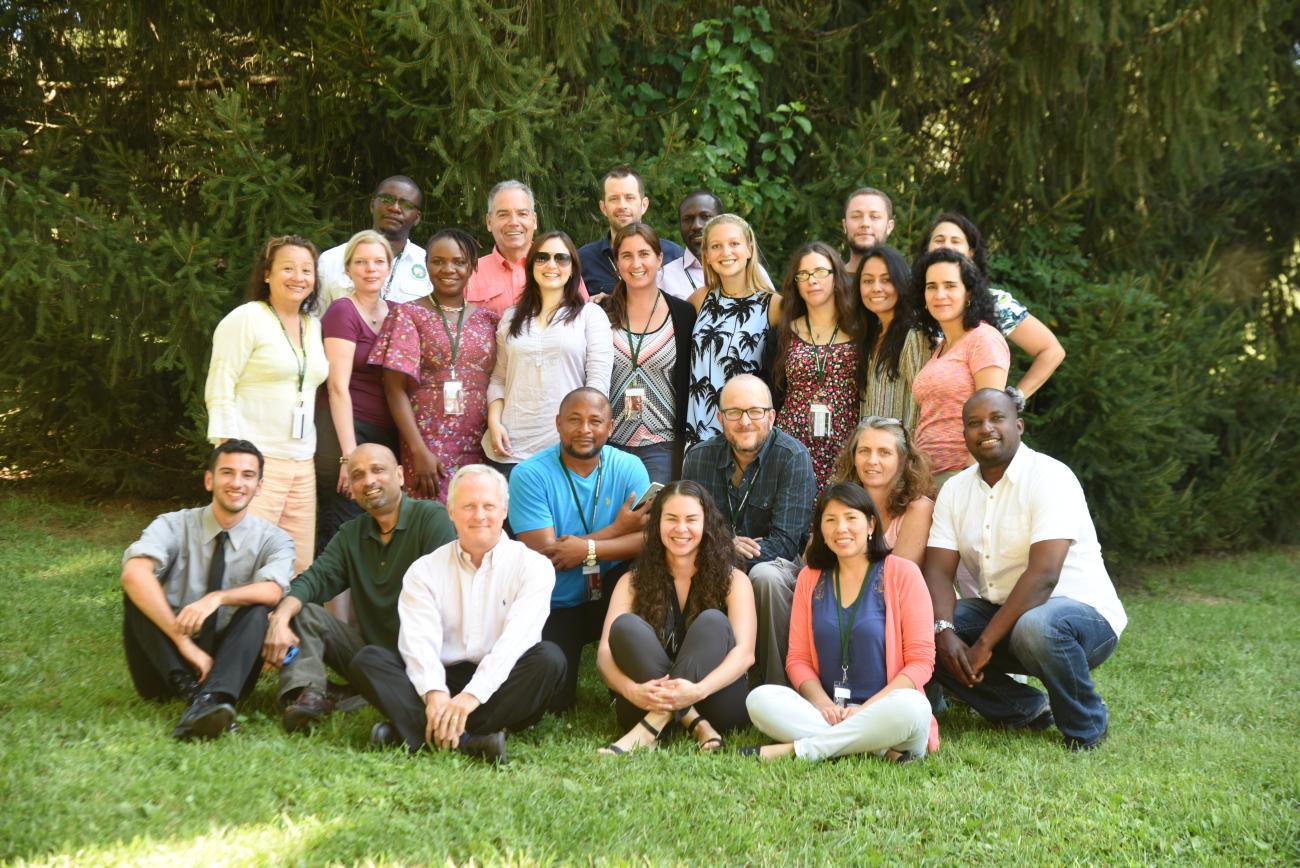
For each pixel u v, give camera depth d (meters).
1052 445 7.88
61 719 4.01
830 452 5.27
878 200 5.91
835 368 5.29
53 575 6.79
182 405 8.55
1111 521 7.93
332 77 7.07
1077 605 4.38
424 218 7.47
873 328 5.29
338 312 5.08
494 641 4.21
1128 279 7.77
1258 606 7.69
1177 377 7.94
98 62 8.19
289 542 4.42
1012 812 3.49
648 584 4.40
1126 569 8.61
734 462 4.92
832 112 8.65
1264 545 9.70
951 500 4.63
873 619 4.22
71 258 6.69
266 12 7.62
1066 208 8.34
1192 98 7.89
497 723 4.08
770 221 8.34
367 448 4.37
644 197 6.13
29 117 8.20
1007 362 4.93
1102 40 7.71
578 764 3.87
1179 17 7.78
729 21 8.02
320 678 4.19
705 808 3.45
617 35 8.10
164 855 2.90
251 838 3.04
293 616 4.25
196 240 6.56
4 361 7.98
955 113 8.90
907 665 4.15
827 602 4.32
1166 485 7.86
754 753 3.99
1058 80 7.92
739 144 7.99
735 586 4.41
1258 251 9.55
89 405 8.32
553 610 4.80
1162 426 8.02
